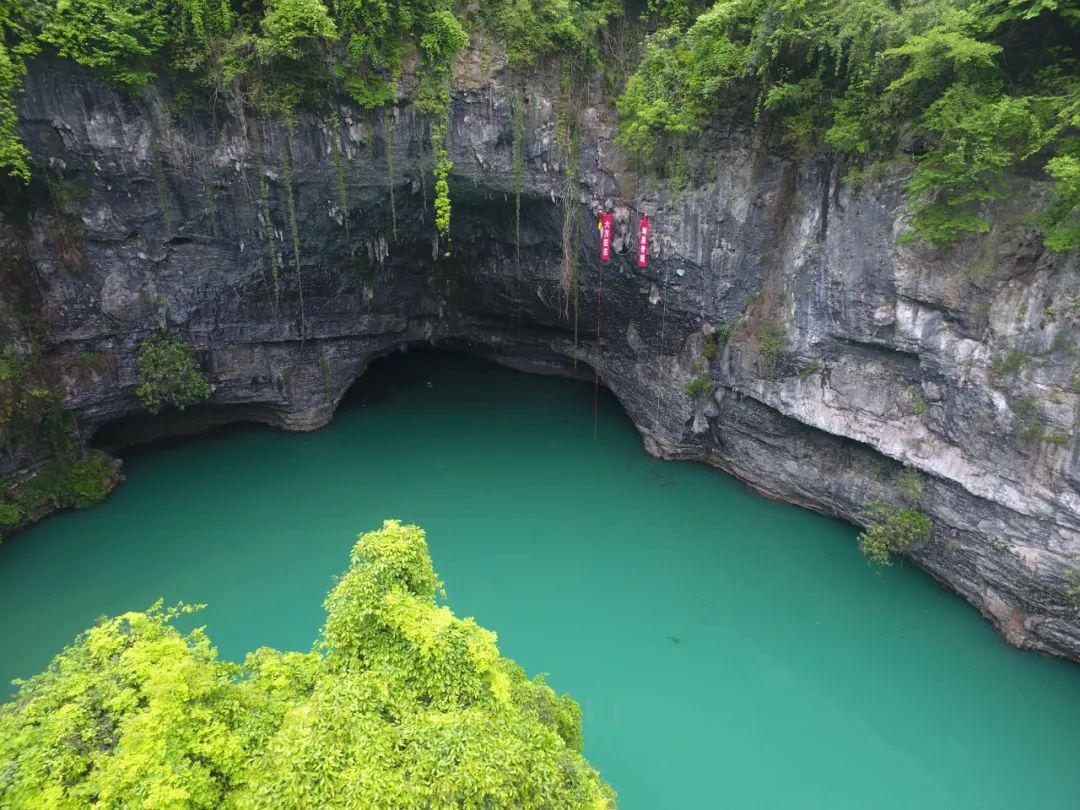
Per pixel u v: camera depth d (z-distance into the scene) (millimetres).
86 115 17344
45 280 19359
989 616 16203
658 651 16578
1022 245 13695
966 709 14664
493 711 8594
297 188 20406
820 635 16953
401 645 8953
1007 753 13703
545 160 21281
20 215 18453
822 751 14023
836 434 18594
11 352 18844
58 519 20406
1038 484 14070
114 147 18000
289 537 20531
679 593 18562
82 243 19500
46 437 20297
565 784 8438
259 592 18125
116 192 18891
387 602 9148
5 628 16469
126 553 19406
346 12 17469
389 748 7695
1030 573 14711
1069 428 13320
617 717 14719
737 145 18781
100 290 20219
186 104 18188
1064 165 11609
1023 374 13883
